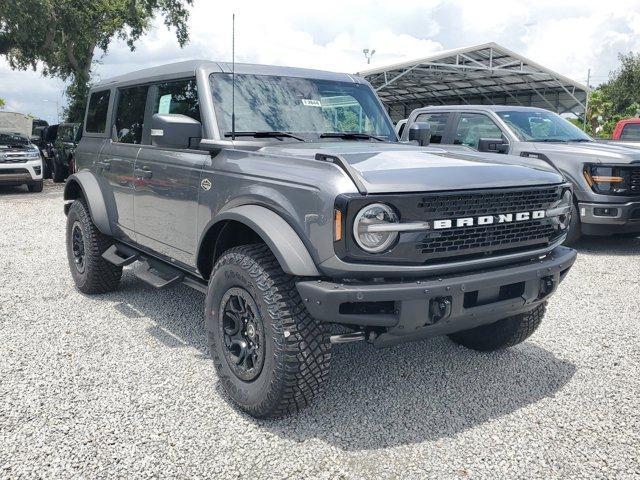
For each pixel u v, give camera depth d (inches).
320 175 121.2
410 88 1363.2
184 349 173.3
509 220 130.0
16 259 296.5
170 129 145.4
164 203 173.0
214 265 146.3
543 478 110.9
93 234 217.8
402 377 155.3
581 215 315.6
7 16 756.6
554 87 1257.4
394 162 129.0
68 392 144.1
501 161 145.3
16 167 620.1
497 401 142.0
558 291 241.0
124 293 232.5
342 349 174.7
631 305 221.3
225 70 167.2
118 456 116.6
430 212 119.7
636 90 1683.1
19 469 111.9
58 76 983.6
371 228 114.3
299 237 122.1
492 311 129.6
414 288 116.3
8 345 175.3
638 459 117.0
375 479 110.4
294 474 111.7
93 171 222.1
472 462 116.1
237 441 122.9
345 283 117.5
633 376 156.6
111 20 900.0
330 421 131.6
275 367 122.3
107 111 219.9
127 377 153.2
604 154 309.9
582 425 130.6
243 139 154.9
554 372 159.2
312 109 173.0
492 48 994.7
